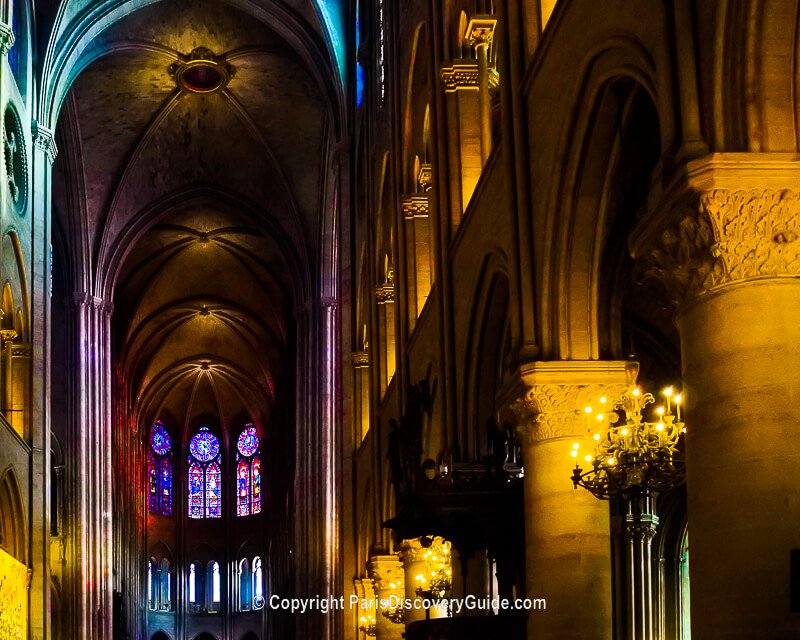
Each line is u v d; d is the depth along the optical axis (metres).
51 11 31.94
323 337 42.38
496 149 14.69
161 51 38.38
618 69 10.21
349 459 30.94
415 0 21.66
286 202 43.78
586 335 12.49
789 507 7.58
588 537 12.32
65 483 41.06
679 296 8.41
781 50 8.05
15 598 26.61
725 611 7.64
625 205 12.16
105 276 43.34
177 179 43.94
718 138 8.06
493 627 14.80
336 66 32.94
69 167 41.56
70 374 41.94
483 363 16.41
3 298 28.34
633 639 19.58
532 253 12.95
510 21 13.91
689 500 8.13
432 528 15.48
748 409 7.77
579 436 12.37
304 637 40.62
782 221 7.91
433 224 18.59
